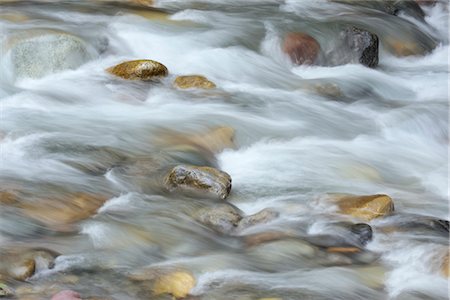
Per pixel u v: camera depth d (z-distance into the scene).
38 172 9.75
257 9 17.47
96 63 13.95
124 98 12.62
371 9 18.50
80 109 12.16
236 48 15.11
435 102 14.27
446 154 12.14
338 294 7.50
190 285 7.51
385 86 14.92
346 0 18.83
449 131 13.04
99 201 9.15
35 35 13.73
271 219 8.88
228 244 8.42
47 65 13.17
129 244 8.27
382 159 11.45
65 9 15.85
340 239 8.48
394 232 8.76
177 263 7.94
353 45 15.46
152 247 8.24
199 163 10.45
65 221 8.66
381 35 17.17
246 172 10.39
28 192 9.17
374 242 8.53
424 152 12.05
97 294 7.29
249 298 7.34
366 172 10.81
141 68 13.20
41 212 8.77
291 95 13.70
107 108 12.26
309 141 11.80
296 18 16.91
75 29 14.52
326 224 8.76
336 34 15.67
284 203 9.44
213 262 7.98
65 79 13.12
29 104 12.23
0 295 7.14
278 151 11.25
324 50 15.48
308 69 15.23
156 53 14.74
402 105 13.95
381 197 9.26
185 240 8.41
